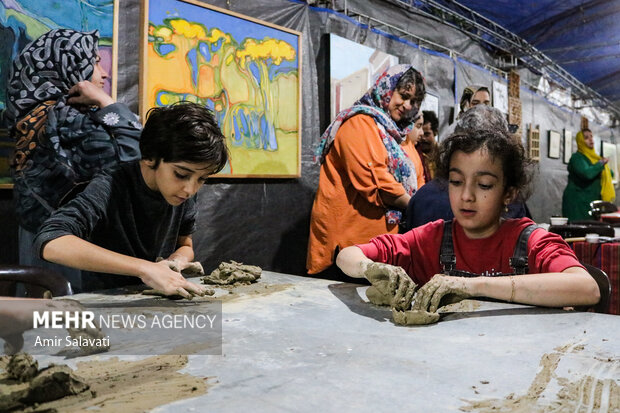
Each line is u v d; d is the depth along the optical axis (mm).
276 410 700
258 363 895
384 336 1074
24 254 1997
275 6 3441
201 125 1377
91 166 1830
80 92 1933
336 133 3008
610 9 5492
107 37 2490
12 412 699
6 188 2115
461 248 1521
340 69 3877
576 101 9430
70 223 1408
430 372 854
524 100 7223
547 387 789
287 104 3512
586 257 2695
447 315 1252
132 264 1362
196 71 2939
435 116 4945
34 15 2195
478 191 1396
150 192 1591
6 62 2100
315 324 1169
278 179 3568
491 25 5980
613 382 810
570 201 6367
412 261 1607
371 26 4316
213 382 808
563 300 1260
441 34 5219
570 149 9055
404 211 2977
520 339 1052
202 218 3117
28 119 1914
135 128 1897
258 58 3293
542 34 6234
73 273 1853
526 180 1481
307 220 3805
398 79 3025
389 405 718
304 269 3811
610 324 1159
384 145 2906
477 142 1383
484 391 771
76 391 757
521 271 1426
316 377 828
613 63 7547
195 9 2912
